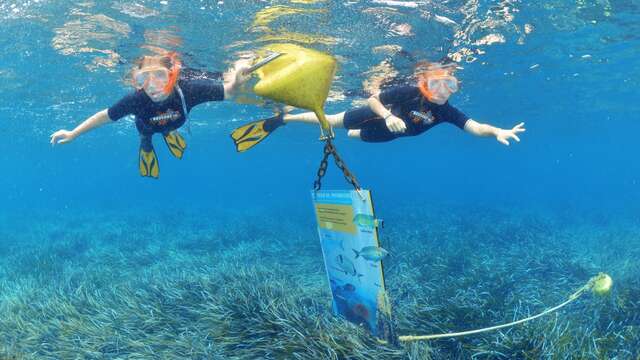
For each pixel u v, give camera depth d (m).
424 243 14.92
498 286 9.20
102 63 12.62
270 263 13.05
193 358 6.33
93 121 5.27
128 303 8.38
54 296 9.26
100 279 11.16
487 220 20.41
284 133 37.62
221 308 7.46
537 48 13.72
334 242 4.96
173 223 24.33
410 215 23.61
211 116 25.84
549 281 10.48
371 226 4.06
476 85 19.23
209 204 41.91
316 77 3.19
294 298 8.00
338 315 6.11
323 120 3.39
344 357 5.72
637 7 10.34
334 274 5.24
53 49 11.27
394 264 11.87
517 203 33.81
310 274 12.08
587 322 7.29
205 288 8.72
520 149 72.44
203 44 9.91
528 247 13.94
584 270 11.08
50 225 27.11
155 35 9.62
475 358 5.86
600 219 23.16
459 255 12.31
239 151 4.95
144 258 14.48
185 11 8.41
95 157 63.28
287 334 6.36
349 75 13.45
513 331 6.41
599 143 70.69
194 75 11.45
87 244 18.47
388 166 130.88
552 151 83.56
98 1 8.19
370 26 9.27
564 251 13.32
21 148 43.09
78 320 7.95
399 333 6.62
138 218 27.11
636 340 6.47
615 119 37.72
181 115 5.38
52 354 6.90
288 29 9.23
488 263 11.43
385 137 6.20
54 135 5.22
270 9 8.27
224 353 6.38
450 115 5.81
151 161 5.69
